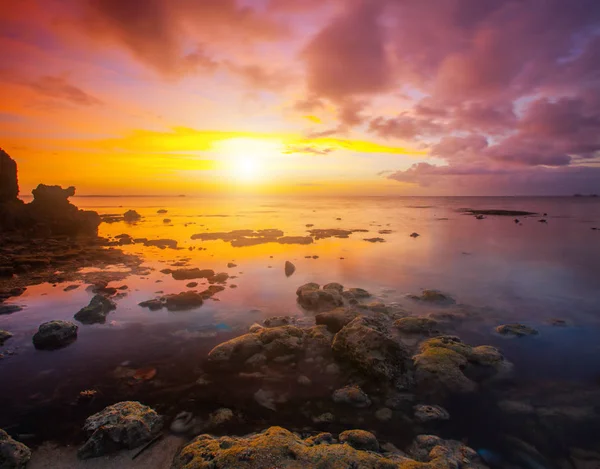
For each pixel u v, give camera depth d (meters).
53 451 7.09
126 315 14.98
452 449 7.19
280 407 8.70
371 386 9.70
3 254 26.66
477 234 43.22
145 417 7.79
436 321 14.38
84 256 27.17
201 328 13.63
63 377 9.99
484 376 10.23
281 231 43.75
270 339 11.70
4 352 11.49
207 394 9.21
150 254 29.22
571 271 23.84
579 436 7.71
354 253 30.17
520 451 7.24
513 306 16.66
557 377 10.23
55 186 42.28
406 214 80.12
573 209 102.69
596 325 14.29
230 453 6.42
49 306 16.00
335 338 11.48
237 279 21.23
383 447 7.27
